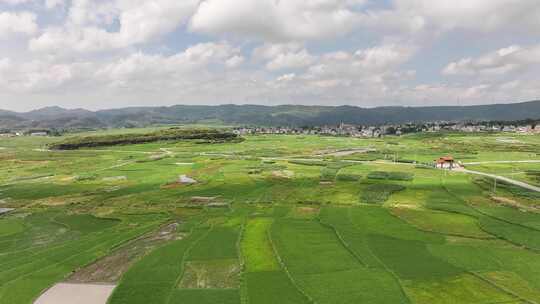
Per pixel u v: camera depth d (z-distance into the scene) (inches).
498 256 2383.1
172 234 3115.2
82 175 6235.2
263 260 2438.5
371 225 3129.9
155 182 5546.3
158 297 1977.1
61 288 2166.6
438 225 3090.6
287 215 3558.1
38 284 2217.0
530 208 3538.4
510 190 4375.0
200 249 2679.6
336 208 3735.2
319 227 3125.0
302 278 2129.7
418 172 5895.7
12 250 2910.9
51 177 6136.8
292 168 6604.3
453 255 2413.9
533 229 2903.5
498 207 3607.3
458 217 3324.3
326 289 1985.7
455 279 2062.0
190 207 4018.2
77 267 2461.9
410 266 2252.7
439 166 6491.1
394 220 3270.2
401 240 2738.7
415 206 3759.8
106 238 3070.9
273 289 2020.2
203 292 2018.9
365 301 1845.5
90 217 3769.7
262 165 6998.0
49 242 3080.7
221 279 2180.1
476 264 2257.6
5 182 5743.1
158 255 2586.1
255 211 3742.6
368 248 2578.7
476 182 4886.8
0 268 2512.3
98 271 2394.2
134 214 3821.4
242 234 2997.0
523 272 2129.7
